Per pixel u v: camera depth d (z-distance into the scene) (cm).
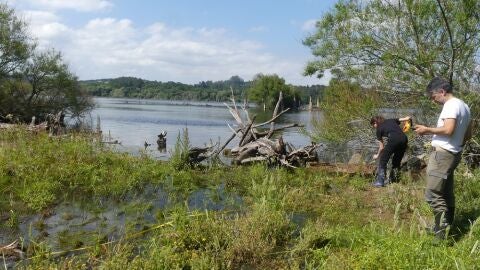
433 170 552
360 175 1083
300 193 825
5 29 2808
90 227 631
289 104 8006
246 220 599
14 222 624
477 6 1099
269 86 7850
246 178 962
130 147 1655
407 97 1339
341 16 1274
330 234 573
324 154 1616
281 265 511
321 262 495
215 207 765
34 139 1185
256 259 524
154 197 818
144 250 541
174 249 514
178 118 4091
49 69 2958
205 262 485
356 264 474
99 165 986
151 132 2516
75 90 3144
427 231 566
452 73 1131
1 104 2881
